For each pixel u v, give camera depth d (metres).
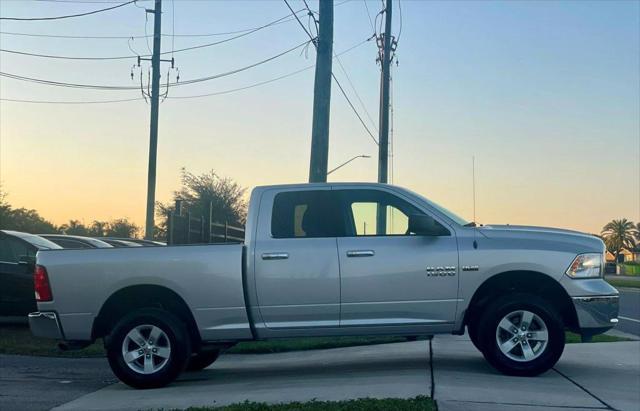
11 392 8.70
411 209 9.01
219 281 8.68
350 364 10.20
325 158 14.16
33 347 12.25
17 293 13.55
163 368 8.59
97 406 7.69
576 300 8.62
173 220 15.98
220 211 34.25
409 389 7.64
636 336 14.61
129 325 8.63
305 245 8.75
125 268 8.73
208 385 8.84
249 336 8.73
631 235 108.75
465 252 8.70
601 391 8.06
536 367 8.54
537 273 8.70
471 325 9.05
